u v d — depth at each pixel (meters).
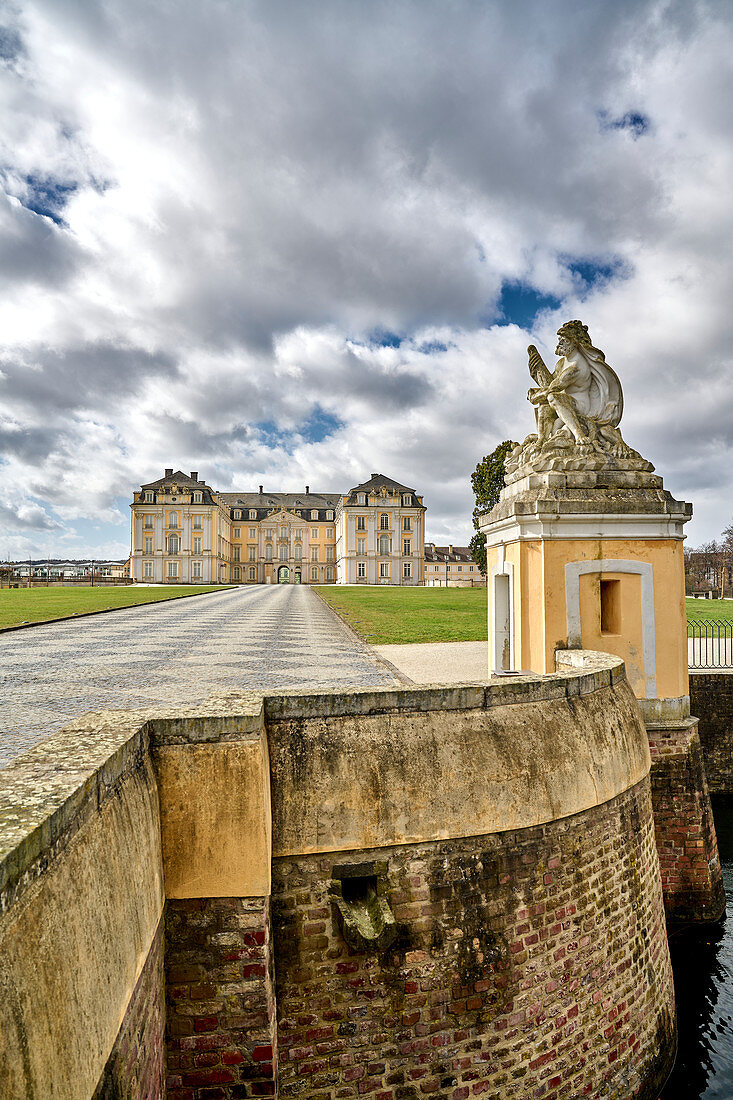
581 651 7.43
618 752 5.47
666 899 7.83
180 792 3.63
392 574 101.50
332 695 4.32
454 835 4.32
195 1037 3.56
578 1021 4.83
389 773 4.26
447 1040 4.26
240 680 10.12
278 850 4.00
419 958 4.23
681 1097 5.58
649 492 8.31
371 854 4.18
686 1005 6.84
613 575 8.13
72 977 2.27
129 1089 2.82
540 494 8.26
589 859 5.05
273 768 4.11
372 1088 4.09
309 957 4.04
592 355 8.79
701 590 55.94
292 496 130.50
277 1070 3.80
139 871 3.10
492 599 9.84
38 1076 1.96
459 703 4.63
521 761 4.64
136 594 45.12
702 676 13.06
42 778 2.62
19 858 2.01
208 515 98.19
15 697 8.52
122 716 3.68
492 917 4.45
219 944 3.61
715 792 12.91
